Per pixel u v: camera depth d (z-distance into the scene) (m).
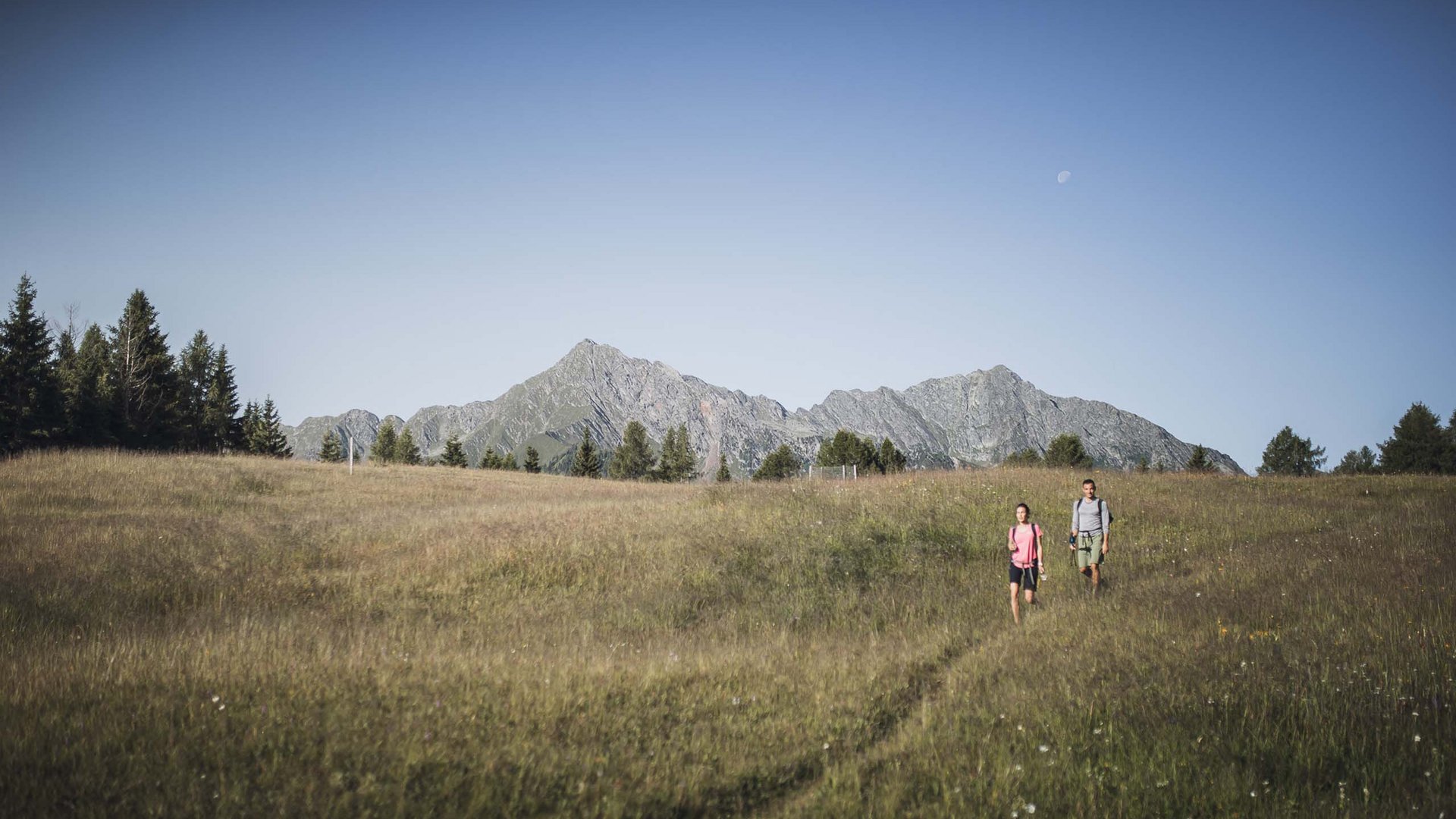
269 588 15.84
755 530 20.67
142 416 63.78
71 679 8.48
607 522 21.97
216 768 6.18
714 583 16.84
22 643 11.39
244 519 24.22
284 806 5.54
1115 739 7.33
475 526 21.81
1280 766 6.70
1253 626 11.21
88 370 60.34
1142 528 21.98
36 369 54.00
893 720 8.40
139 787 5.84
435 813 5.60
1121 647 10.45
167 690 8.11
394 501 32.34
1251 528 21.80
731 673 9.71
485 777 6.13
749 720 8.05
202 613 13.89
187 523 21.69
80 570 15.82
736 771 6.66
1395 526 19.38
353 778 6.07
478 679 8.91
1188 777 6.51
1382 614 11.12
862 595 16.30
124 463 32.59
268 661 9.59
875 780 6.62
